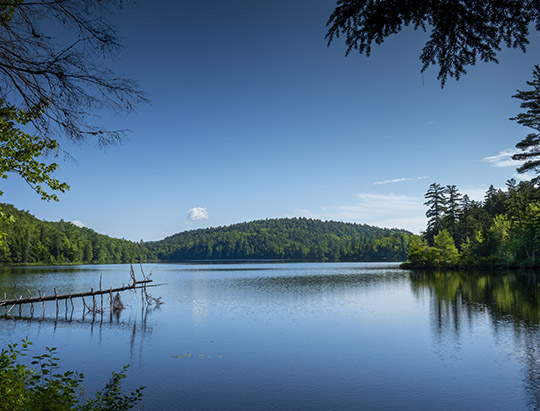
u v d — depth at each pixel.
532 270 59.38
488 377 13.43
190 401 11.76
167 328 23.17
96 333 22.05
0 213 6.38
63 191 6.77
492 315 24.14
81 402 11.29
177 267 124.38
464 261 70.06
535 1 3.97
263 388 12.81
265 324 23.73
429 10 4.43
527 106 35.97
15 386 6.31
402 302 31.83
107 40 4.25
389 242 161.12
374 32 4.67
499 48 4.56
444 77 5.00
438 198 86.06
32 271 86.38
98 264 158.00
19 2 3.92
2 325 25.03
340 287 45.97
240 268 112.00
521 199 62.38
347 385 13.01
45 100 4.75
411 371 14.28
